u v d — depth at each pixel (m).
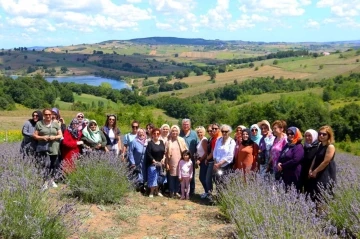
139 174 8.34
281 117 57.12
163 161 8.28
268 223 4.16
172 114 79.31
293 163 6.02
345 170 7.09
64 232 4.53
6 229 4.22
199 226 6.06
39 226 4.26
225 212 6.44
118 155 8.30
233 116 65.06
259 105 64.00
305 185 6.05
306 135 6.11
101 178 6.99
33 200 4.60
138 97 97.88
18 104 71.19
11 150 8.78
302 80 130.50
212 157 8.05
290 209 4.53
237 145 7.72
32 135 7.32
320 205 5.35
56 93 83.81
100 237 5.30
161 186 8.71
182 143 8.38
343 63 151.62
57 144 7.46
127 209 6.79
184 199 8.20
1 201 4.29
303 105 61.12
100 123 43.44
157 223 6.20
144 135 8.47
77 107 75.44
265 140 7.20
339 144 39.34
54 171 7.57
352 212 4.83
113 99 99.44
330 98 84.50
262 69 166.38
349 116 48.75
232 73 166.50
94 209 6.60
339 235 4.88
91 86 102.88
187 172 8.20
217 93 120.62
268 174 6.52
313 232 4.01
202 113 76.38
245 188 6.03
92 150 7.83
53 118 7.70
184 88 144.88
